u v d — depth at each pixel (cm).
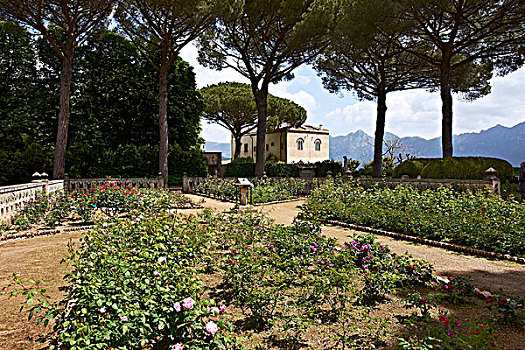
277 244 483
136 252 355
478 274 445
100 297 233
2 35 1633
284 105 3131
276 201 1323
